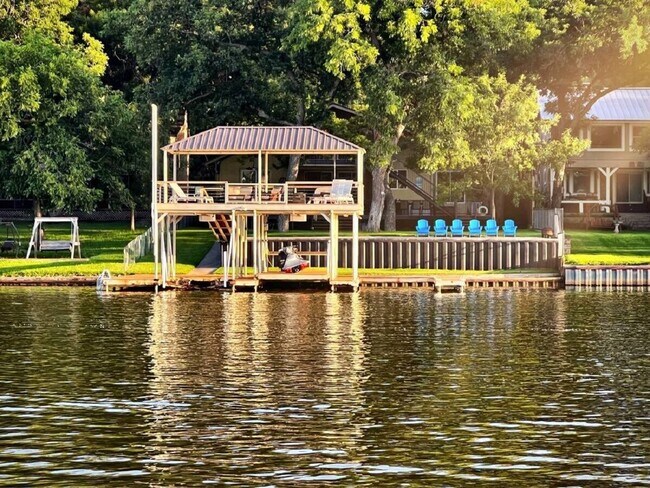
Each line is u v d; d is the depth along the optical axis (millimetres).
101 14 107250
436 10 80938
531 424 31203
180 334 48594
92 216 107000
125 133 82875
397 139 85062
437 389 36031
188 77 86500
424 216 98875
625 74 95188
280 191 68625
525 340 47156
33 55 79562
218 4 86500
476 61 87125
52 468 26844
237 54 86188
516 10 84812
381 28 82500
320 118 88000
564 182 103625
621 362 41438
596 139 102438
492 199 87688
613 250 82000
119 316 55250
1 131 77875
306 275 68688
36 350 43812
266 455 27938
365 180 100125
